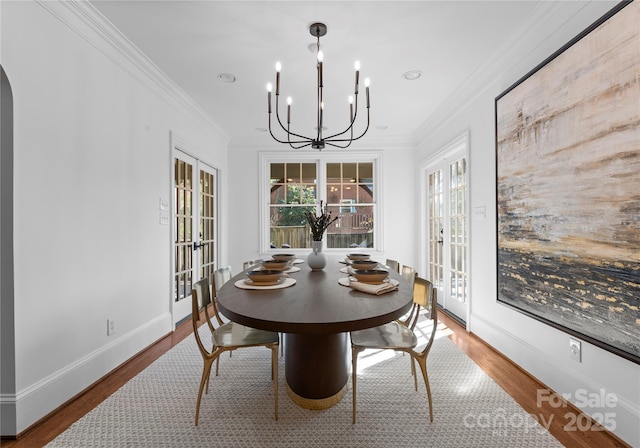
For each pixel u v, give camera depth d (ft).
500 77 8.45
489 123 9.04
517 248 7.57
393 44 7.80
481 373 7.43
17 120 5.39
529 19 6.82
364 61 8.59
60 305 6.23
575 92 5.72
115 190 7.93
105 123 7.57
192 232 12.69
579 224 5.68
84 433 5.33
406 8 6.51
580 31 5.87
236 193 16.07
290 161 16.44
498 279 8.41
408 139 15.76
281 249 16.31
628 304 4.79
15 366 5.30
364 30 7.24
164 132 10.26
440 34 7.39
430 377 7.26
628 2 4.68
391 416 5.80
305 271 7.97
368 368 7.76
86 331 6.90
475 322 9.82
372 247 16.29
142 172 9.09
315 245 8.15
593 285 5.40
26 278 5.53
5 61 5.20
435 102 11.46
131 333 8.48
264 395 6.52
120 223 8.11
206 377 5.68
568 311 5.98
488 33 7.36
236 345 5.80
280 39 7.60
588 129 5.45
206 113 12.68
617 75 4.89
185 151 11.80
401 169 15.88
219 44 7.83
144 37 7.54
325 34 7.38
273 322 4.07
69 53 6.49
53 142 6.11
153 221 9.65
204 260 13.96
